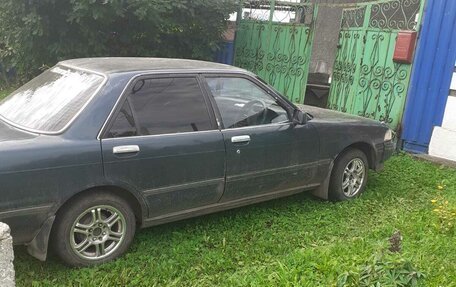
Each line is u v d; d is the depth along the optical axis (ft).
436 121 22.68
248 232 14.43
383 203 17.29
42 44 25.75
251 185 14.55
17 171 10.32
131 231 12.47
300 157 15.58
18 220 10.52
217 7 27.17
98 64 13.37
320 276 11.21
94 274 11.48
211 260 12.51
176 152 12.62
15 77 36.01
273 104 15.12
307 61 27.48
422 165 21.99
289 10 28.43
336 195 17.12
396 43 23.35
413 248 12.94
